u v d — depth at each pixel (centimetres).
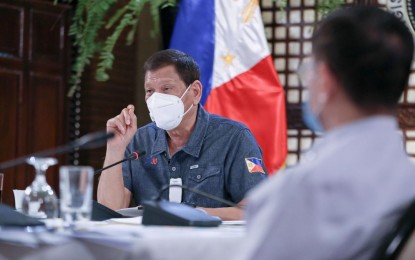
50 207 450
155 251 323
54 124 1114
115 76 1170
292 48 1113
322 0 520
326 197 259
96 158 1146
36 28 1092
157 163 667
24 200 451
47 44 1103
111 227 381
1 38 1061
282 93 1009
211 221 403
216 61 1016
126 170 675
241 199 645
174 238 329
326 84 289
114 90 1175
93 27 561
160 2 539
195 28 1022
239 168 648
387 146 275
